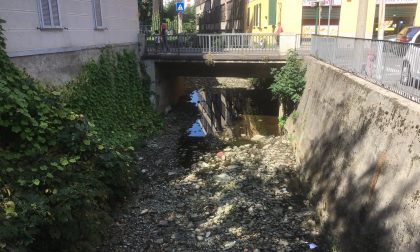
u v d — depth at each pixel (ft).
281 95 52.31
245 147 47.98
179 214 30.45
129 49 55.26
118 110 46.88
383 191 21.67
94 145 29.60
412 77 23.91
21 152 24.88
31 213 19.52
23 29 30.89
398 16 82.58
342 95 33.53
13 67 27.71
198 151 46.62
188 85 92.73
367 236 21.90
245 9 115.44
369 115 26.68
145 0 104.17
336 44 40.96
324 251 25.32
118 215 29.73
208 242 26.55
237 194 34.06
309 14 80.33
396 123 22.62
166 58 58.18
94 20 44.47
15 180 21.99
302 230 27.99
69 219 20.95
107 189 28.12
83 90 39.19
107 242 26.12
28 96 27.35
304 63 52.85
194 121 62.59
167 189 35.09
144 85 57.93
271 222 29.17
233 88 87.56
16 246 17.53
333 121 33.81
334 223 26.61
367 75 31.94
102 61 45.47
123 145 41.73
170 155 44.78
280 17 83.71
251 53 58.08
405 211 19.08
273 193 34.35
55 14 35.60
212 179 37.60
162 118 60.18
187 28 137.49
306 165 37.32
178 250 25.59
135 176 34.83
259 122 62.13
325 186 30.73
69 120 29.37
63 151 27.63
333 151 31.53
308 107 44.32
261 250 25.53
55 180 23.53
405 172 20.12
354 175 26.05
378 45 29.63
